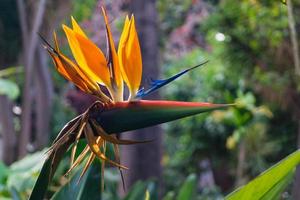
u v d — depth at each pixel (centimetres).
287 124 880
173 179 1138
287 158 207
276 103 802
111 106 200
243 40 756
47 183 205
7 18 1019
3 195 428
